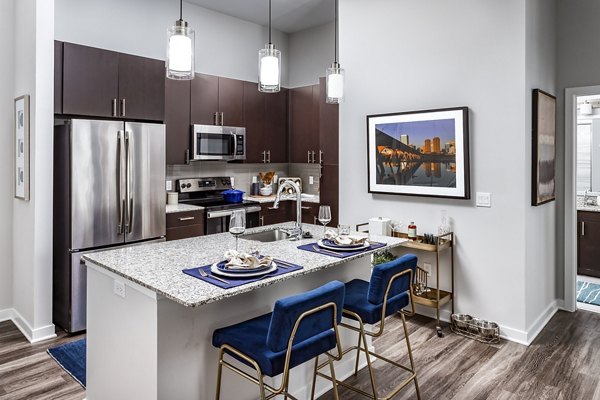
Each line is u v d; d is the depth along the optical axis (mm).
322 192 4980
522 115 3016
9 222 3580
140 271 1925
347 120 4086
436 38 3424
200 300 1547
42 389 2465
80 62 3510
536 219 3309
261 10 5059
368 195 3969
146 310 1772
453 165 3326
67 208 3232
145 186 3602
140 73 3912
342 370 2609
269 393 2180
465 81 3279
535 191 3150
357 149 4027
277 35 5816
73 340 3166
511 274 3135
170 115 4383
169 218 3998
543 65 3396
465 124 3229
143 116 3943
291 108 5598
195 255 2268
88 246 3291
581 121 5484
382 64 3777
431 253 3564
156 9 4535
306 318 1617
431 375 2633
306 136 5395
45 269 3184
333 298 1725
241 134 5027
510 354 2924
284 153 5609
